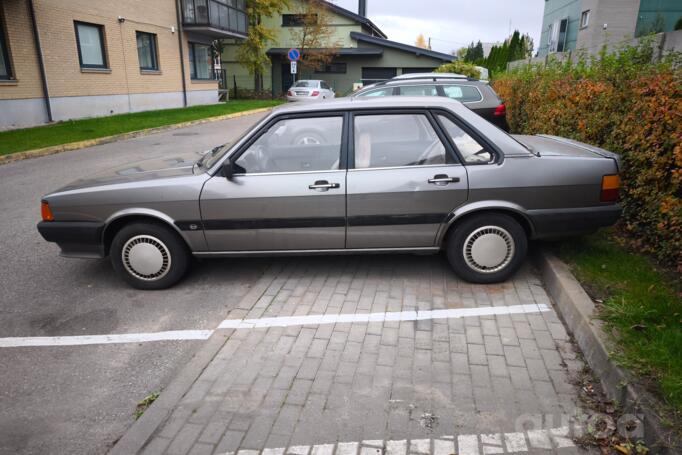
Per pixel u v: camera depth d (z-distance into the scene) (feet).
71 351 11.96
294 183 13.84
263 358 11.14
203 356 11.27
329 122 14.11
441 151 13.87
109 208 14.24
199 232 14.28
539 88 27.68
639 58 22.45
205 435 8.80
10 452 8.79
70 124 52.85
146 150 41.50
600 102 18.16
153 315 13.61
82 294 15.01
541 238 14.16
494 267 14.33
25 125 50.98
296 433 8.80
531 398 9.55
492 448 8.38
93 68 59.93
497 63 100.58
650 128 14.76
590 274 13.55
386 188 13.70
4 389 10.57
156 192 14.07
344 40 127.75
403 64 129.59
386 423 8.98
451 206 13.76
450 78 34.30
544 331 11.96
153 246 14.64
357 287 14.62
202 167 14.96
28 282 15.94
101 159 37.42
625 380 8.95
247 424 9.05
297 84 101.55
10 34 48.47
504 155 13.73
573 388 9.81
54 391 10.48
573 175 13.62
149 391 10.43
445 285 14.57
